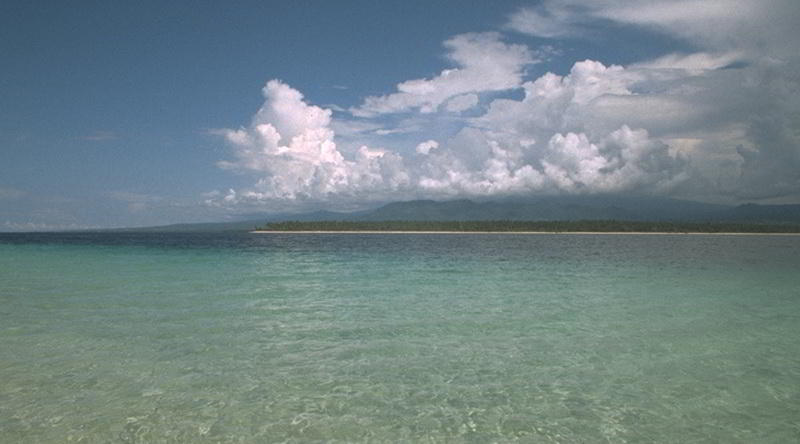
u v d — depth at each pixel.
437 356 12.04
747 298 21.05
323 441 7.62
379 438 7.73
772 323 15.92
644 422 8.37
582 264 39.31
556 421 8.39
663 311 17.98
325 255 50.19
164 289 22.88
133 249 58.88
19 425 8.00
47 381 10.05
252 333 14.23
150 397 9.27
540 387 9.98
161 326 15.04
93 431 7.84
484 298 20.78
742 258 47.59
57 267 33.66
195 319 16.11
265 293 21.88
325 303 19.34
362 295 21.50
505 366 11.28
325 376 10.52
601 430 8.05
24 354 11.92
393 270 33.44
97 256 45.44
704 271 33.28
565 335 14.22
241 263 38.41
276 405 8.97
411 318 16.50
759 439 7.79
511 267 36.28
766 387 10.00
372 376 10.55
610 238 132.25
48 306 18.19
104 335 13.82
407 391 9.71
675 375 10.74
